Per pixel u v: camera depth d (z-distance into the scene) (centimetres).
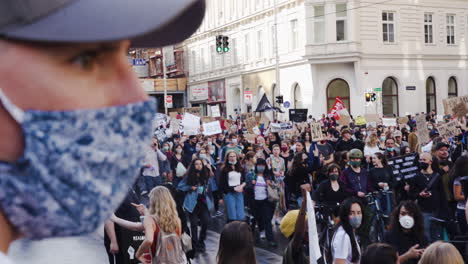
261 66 4266
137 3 73
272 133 1905
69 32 71
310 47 3706
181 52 5478
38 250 111
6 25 70
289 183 1239
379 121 2514
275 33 3819
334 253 571
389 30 3828
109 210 83
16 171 74
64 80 75
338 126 2500
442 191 895
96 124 78
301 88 3869
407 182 968
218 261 427
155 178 1409
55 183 76
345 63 3712
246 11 4403
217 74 4891
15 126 74
